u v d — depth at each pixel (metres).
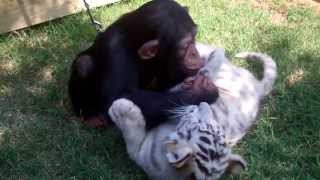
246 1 1.95
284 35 1.75
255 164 1.27
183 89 1.26
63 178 1.23
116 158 1.28
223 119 1.25
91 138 1.33
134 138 1.16
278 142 1.34
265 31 1.78
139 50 1.26
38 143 1.32
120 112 1.14
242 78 1.35
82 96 1.35
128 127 1.14
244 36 1.73
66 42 1.68
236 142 1.30
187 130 1.07
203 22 1.77
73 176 1.23
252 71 1.57
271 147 1.32
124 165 1.26
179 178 1.10
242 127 1.28
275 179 1.25
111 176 1.23
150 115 1.20
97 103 1.35
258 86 1.38
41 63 1.59
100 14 1.79
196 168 1.04
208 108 1.12
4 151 1.28
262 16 1.85
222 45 1.69
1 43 1.66
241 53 1.53
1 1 1.64
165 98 1.22
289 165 1.28
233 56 1.63
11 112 1.42
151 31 1.24
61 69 1.56
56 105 1.44
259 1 1.97
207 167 1.04
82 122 1.39
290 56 1.65
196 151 1.04
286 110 1.44
